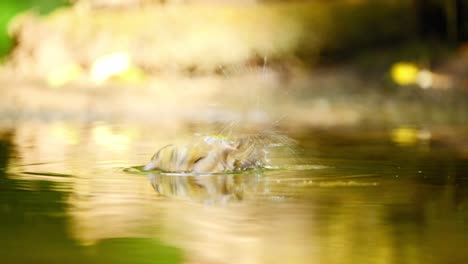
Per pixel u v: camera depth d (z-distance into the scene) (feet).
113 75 67.00
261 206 20.07
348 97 59.62
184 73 67.31
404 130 43.34
